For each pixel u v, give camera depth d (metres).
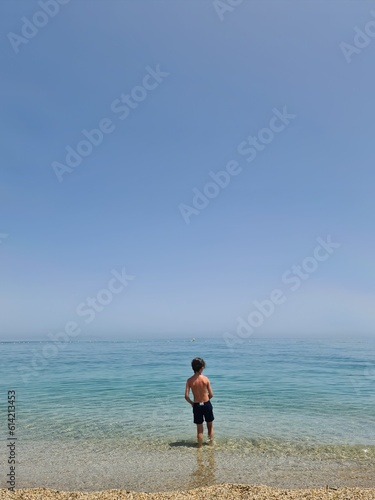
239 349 76.50
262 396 19.47
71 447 10.80
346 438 11.60
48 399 18.64
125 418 14.45
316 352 64.06
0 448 10.73
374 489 7.25
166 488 7.83
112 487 7.91
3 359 48.38
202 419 11.07
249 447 10.77
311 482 8.12
